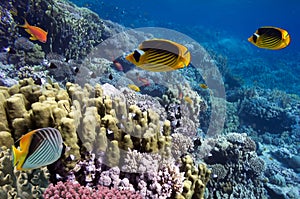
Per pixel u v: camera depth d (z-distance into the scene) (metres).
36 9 2.96
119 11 11.16
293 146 3.64
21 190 0.78
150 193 0.97
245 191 2.12
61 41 3.16
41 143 0.58
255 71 8.41
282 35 1.16
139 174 0.98
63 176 0.88
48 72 2.61
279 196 2.51
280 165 3.21
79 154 0.89
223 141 2.10
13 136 0.92
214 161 2.03
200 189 1.16
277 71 8.85
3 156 0.81
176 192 1.02
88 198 0.78
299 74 9.95
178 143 1.16
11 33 2.72
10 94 1.04
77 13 4.17
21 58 2.64
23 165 0.57
